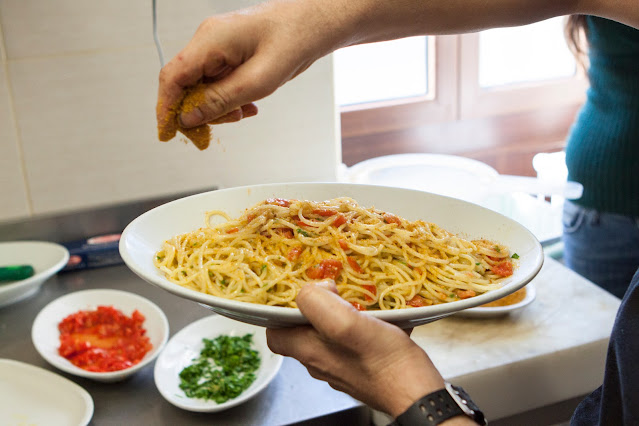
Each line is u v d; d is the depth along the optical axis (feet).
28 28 4.60
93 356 3.87
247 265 2.57
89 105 4.93
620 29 4.56
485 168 5.86
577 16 4.96
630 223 5.09
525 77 8.14
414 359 2.12
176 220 2.83
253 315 2.09
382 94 7.49
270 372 3.62
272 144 5.44
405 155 6.23
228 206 2.98
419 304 2.54
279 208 2.79
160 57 4.66
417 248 2.76
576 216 5.44
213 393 3.52
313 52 2.26
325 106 5.46
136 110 5.05
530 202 5.67
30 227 5.08
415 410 2.05
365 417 3.57
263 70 2.18
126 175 5.21
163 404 3.57
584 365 3.89
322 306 1.99
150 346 3.98
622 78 4.75
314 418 3.45
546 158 7.30
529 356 3.74
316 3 2.24
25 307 4.58
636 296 2.35
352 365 2.18
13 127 4.81
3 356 4.06
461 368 3.64
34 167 4.97
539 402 3.85
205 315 4.49
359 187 3.10
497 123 7.99
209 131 2.46
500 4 2.47
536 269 2.34
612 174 5.01
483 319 4.13
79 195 5.16
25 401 3.56
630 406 2.30
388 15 2.35
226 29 2.13
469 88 7.62
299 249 2.64
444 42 7.27
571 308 4.23
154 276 2.22
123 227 5.32
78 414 3.43
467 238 2.90
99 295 4.42
